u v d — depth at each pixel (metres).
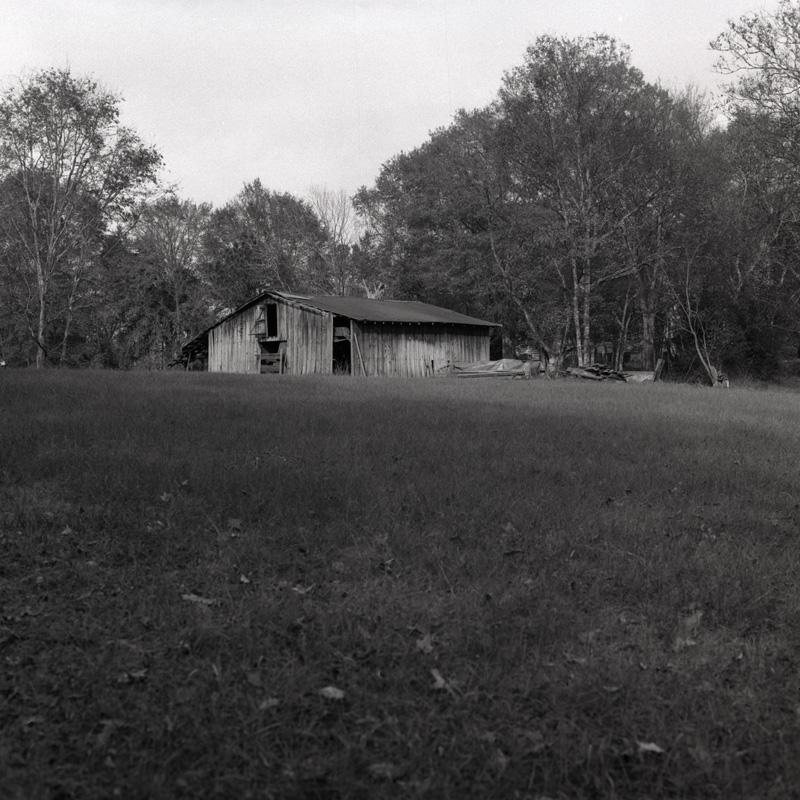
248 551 5.63
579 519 6.71
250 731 3.44
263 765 3.22
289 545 5.81
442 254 58.50
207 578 5.15
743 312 46.25
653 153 44.19
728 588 5.23
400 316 44.22
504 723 3.59
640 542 6.14
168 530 5.98
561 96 44.78
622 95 45.34
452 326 46.59
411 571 5.40
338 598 4.89
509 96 46.53
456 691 3.84
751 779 3.30
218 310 74.94
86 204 51.75
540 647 4.34
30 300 52.53
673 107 48.19
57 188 50.06
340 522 6.29
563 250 46.81
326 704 3.70
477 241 53.03
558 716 3.68
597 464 9.19
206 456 8.69
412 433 11.09
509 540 6.07
